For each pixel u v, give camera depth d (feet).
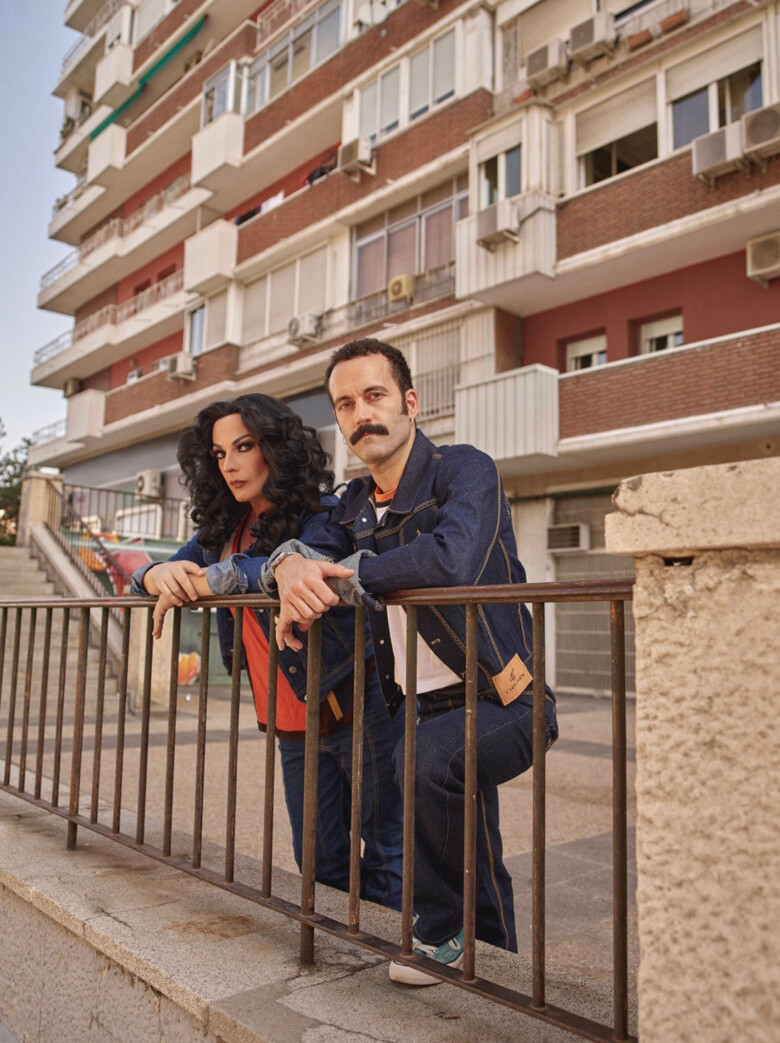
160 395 71.05
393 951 5.45
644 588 4.18
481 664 6.07
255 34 66.59
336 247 55.88
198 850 7.36
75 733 9.34
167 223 73.77
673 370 35.99
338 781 8.74
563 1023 4.47
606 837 15.02
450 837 5.89
